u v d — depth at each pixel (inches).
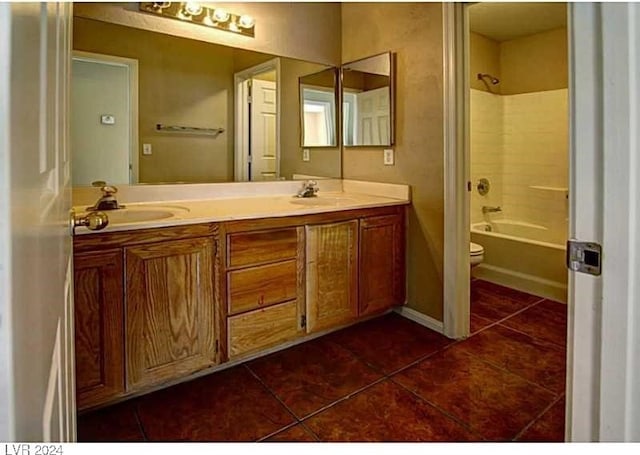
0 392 12.7
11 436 13.2
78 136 82.4
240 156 104.0
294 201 101.7
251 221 79.8
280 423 66.1
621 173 23.6
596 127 24.6
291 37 110.3
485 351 90.3
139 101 89.0
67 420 29.4
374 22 109.7
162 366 71.5
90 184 84.2
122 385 67.7
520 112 158.1
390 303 105.2
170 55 92.2
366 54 112.7
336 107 120.5
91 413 68.1
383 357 87.7
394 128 106.7
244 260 79.7
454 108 92.4
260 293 82.4
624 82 23.2
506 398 72.4
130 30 87.0
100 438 62.2
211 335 76.5
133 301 67.7
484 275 141.2
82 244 62.6
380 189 111.3
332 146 120.5
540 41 150.9
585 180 25.3
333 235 92.7
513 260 132.4
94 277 64.0
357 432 63.7
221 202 97.0
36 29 17.1
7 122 12.8
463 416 67.4
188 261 72.9
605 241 24.6
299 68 112.4
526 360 86.1
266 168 108.7
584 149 25.2
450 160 94.0
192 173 97.1
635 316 23.7
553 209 149.9
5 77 12.7
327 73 118.0
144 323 69.1
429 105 97.8
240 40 101.7
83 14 81.7
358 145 117.3
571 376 27.7
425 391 74.8
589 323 25.9
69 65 34.9
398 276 106.3
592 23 24.3
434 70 95.9
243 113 103.7
